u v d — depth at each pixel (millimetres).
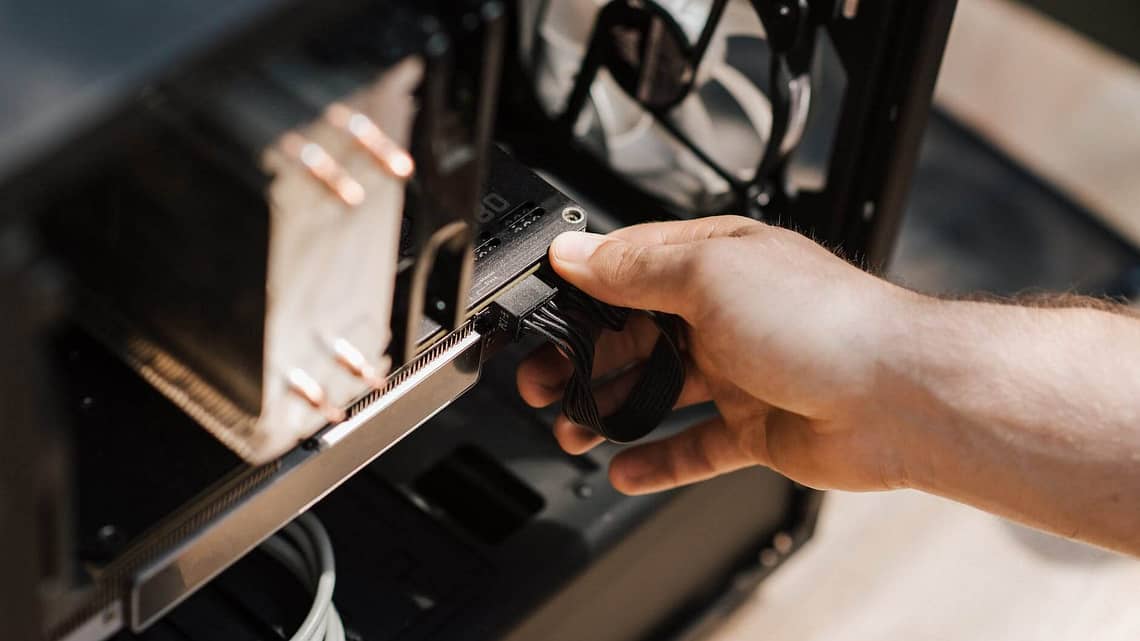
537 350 983
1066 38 1920
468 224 664
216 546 693
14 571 515
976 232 1669
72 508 615
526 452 1063
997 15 1950
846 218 1016
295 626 900
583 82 1073
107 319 709
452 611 947
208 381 681
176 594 688
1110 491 848
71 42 480
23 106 460
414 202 636
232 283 605
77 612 637
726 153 1067
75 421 703
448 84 587
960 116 1807
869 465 906
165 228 615
